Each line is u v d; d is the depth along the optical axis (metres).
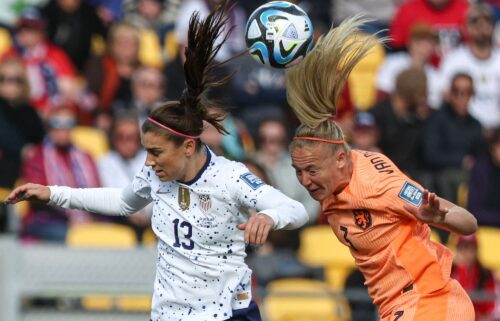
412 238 19.19
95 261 31.45
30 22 41.66
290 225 18.23
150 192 20.09
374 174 19.16
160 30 44.31
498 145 39.91
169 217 19.52
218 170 19.28
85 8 43.75
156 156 18.95
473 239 35.56
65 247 31.41
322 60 18.84
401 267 19.17
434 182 39.97
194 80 19.09
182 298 19.50
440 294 19.16
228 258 19.44
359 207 19.09
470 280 35.50
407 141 40.38
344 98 41.69
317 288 34.66
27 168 36.84
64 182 36.81
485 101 44.31
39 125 38.75
